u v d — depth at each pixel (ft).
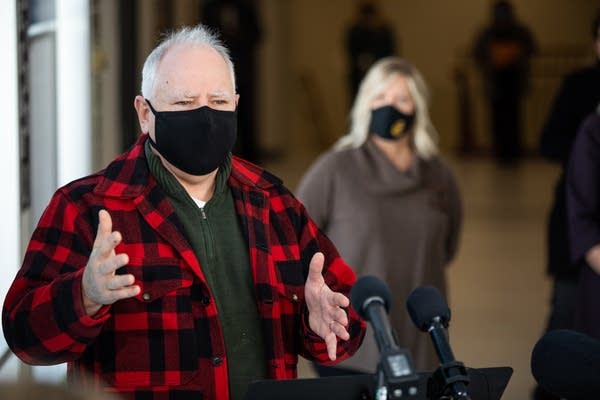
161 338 16.43
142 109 17.13
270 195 17.93
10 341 16.24
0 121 28.02
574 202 26.96
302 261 18.02
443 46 125.59
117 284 14.84
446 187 28.71
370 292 13.74
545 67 122.62
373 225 27.84
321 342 17.34
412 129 28.71
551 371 14.21
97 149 41.96
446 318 14.84
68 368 16.97
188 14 73.46
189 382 16.48
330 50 124.26
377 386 13.64
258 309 17.15
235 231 17.34
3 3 27.94
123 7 49.06
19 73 28.73
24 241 28.99
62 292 15.64
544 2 123.95
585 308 26.84
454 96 124.06
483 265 56.54
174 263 16.61
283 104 115.65
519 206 77.00
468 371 15.11
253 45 88.02
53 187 35.73
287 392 14.66
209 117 16.57
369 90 28.43
